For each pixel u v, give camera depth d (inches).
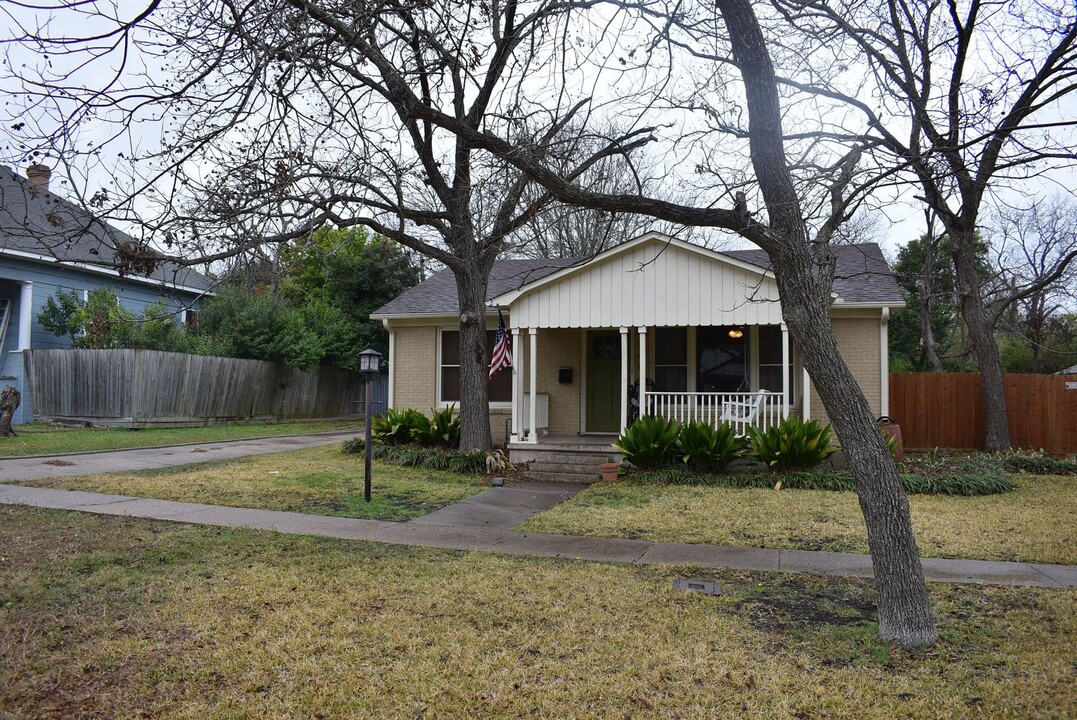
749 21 202.2
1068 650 181.8
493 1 317.4
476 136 248.8
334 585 231.9
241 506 365.4
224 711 149.1
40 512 338.6
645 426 478.6
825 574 250.7
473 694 157.9
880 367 522.0
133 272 234.7
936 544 293.4
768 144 201.3
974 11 383.6
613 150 383.6
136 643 183.2
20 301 763.4
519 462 515.8
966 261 582.2
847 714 149.4
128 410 721.6
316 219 362.9
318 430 863.7
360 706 152.0
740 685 162.6
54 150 190.1
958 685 162.1
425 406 641.6
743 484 439.5
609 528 324.2
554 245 993.5
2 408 617.0
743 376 570.6
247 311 880.3
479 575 244.2
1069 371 1023.0
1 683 159.2
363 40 249.6
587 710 150.9
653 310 508.7
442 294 674.2
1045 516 349.1
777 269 200.7
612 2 256.2
